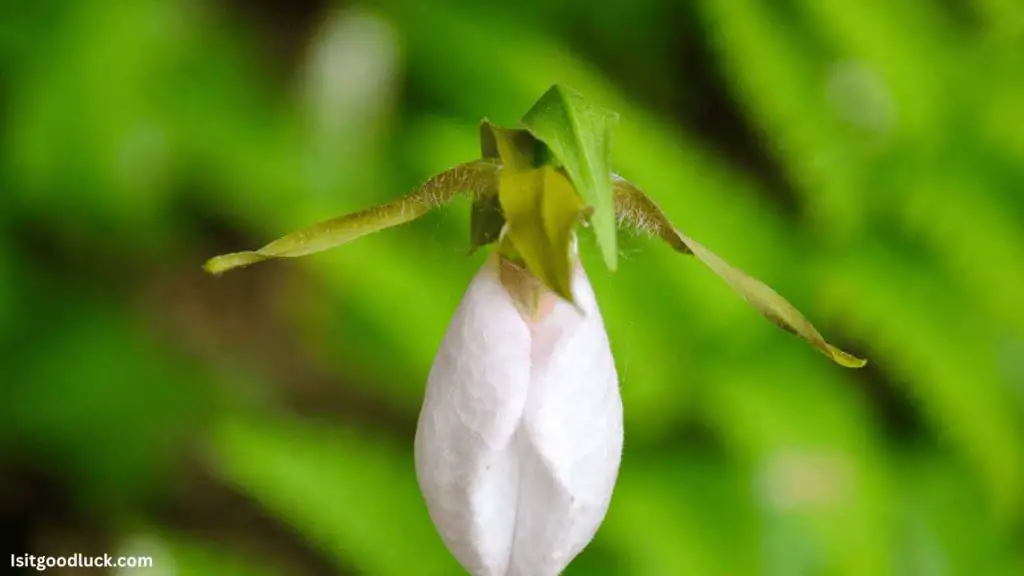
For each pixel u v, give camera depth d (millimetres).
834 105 617
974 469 600
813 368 609
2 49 673
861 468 595
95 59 669
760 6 618
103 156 667
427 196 477
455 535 467
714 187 620
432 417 470
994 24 613
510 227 466
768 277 613
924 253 609
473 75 646
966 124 613
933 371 595
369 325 618
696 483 597
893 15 618
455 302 608
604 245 447
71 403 709
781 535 586
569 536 465
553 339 471
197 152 681
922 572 590
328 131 686
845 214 615
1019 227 604
